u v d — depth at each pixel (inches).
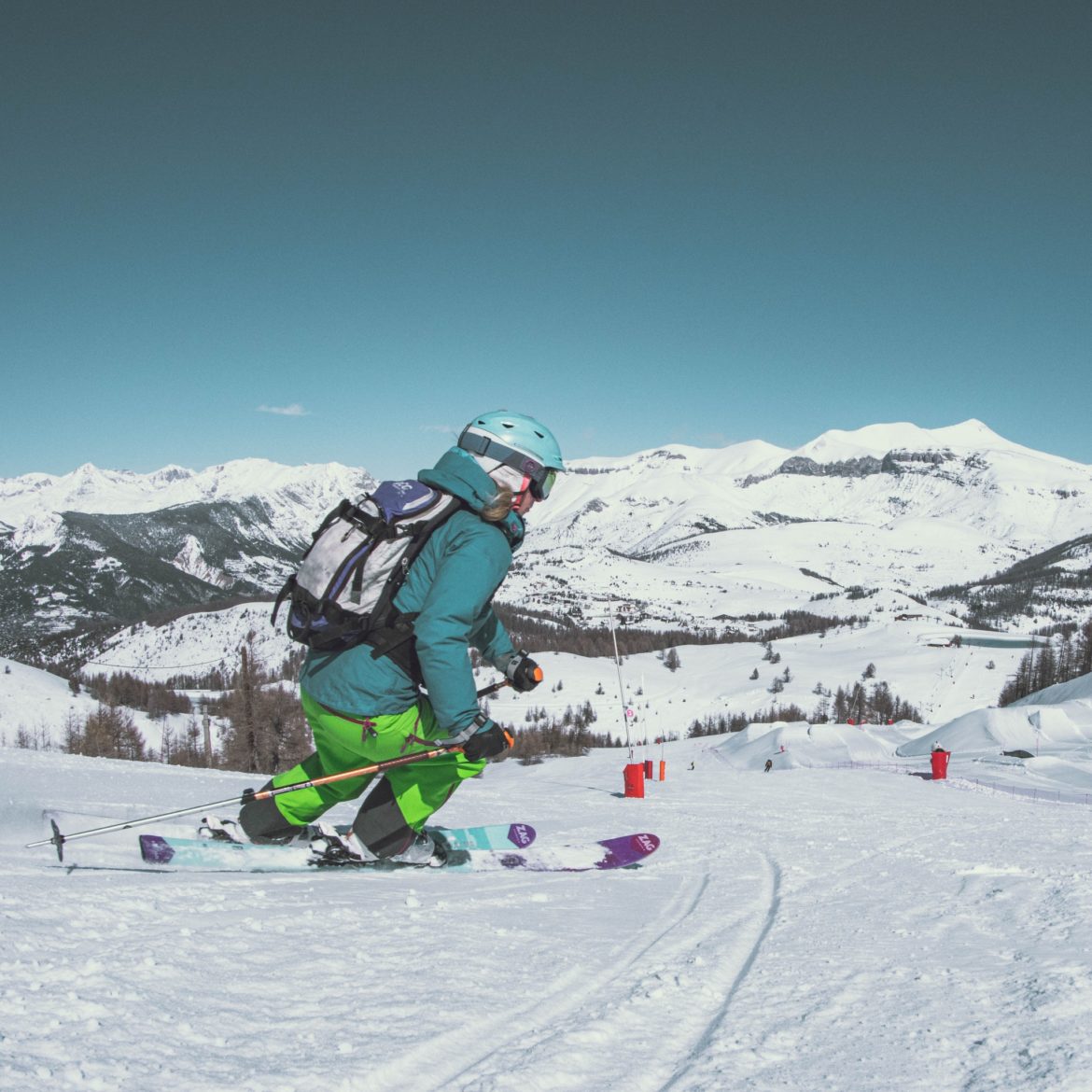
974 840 320.8
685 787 820.0
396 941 108.3
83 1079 61.4
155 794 326.0
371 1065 69.6
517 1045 78.7
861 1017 91.2
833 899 172.6
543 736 4643.2
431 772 164.4
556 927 128.7
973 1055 79.7
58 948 89.7
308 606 145.3
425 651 141.2
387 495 147.3
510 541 151.6
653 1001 94.8
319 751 164.9
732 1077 74.1
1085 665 5349.4
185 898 119.6
